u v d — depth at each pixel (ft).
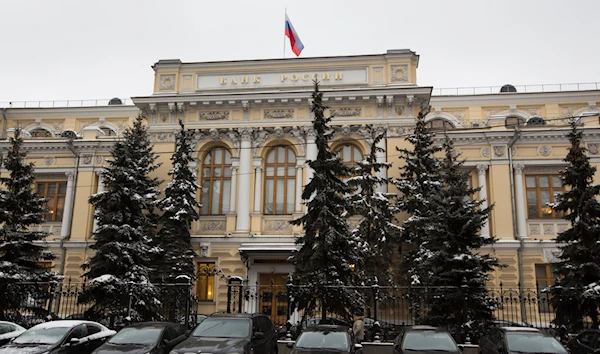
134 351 48.19
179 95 111.14
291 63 113.29
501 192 108.68
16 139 86.99
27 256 80.64
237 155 110.22
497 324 73.05
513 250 104.58
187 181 101.91
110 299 81.92
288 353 64.44
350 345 49.88
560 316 70.54
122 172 89.15
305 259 76.38
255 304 100.07
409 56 110.52
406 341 51.31
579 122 112.57
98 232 86.84
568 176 75.66
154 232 100.12
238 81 114.01
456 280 73.20
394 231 90.94
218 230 107.65
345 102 108.68
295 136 108.99
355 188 90.12
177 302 84.38
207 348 47.03
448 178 83.51
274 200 109.19
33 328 54.03
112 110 149.18
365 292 79.25
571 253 72.49
